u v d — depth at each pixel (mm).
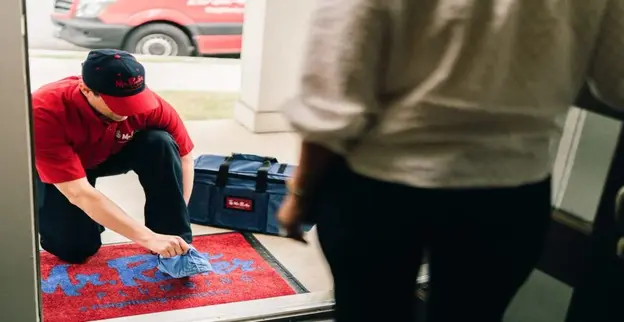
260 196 2523
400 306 1034
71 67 4344
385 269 986
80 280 2105
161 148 2076
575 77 930
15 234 1246
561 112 937
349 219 964
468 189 895
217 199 2555
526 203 945
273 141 3537
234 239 2500
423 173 888
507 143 888
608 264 1176
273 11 3418
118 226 2000
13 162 1193
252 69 3609
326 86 858
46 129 1838
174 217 2143
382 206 932
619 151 1186
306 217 1043
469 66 837
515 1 814
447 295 1022
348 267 998
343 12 836
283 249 2449
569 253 1293
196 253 2125
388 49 863
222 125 3734
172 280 2150
